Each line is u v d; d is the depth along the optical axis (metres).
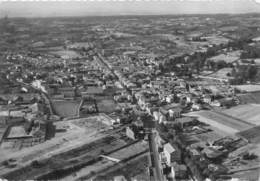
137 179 87.88
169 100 155.00
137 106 152.12
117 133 118.06
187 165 94.81
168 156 96.31
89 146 106.88
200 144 106.81
